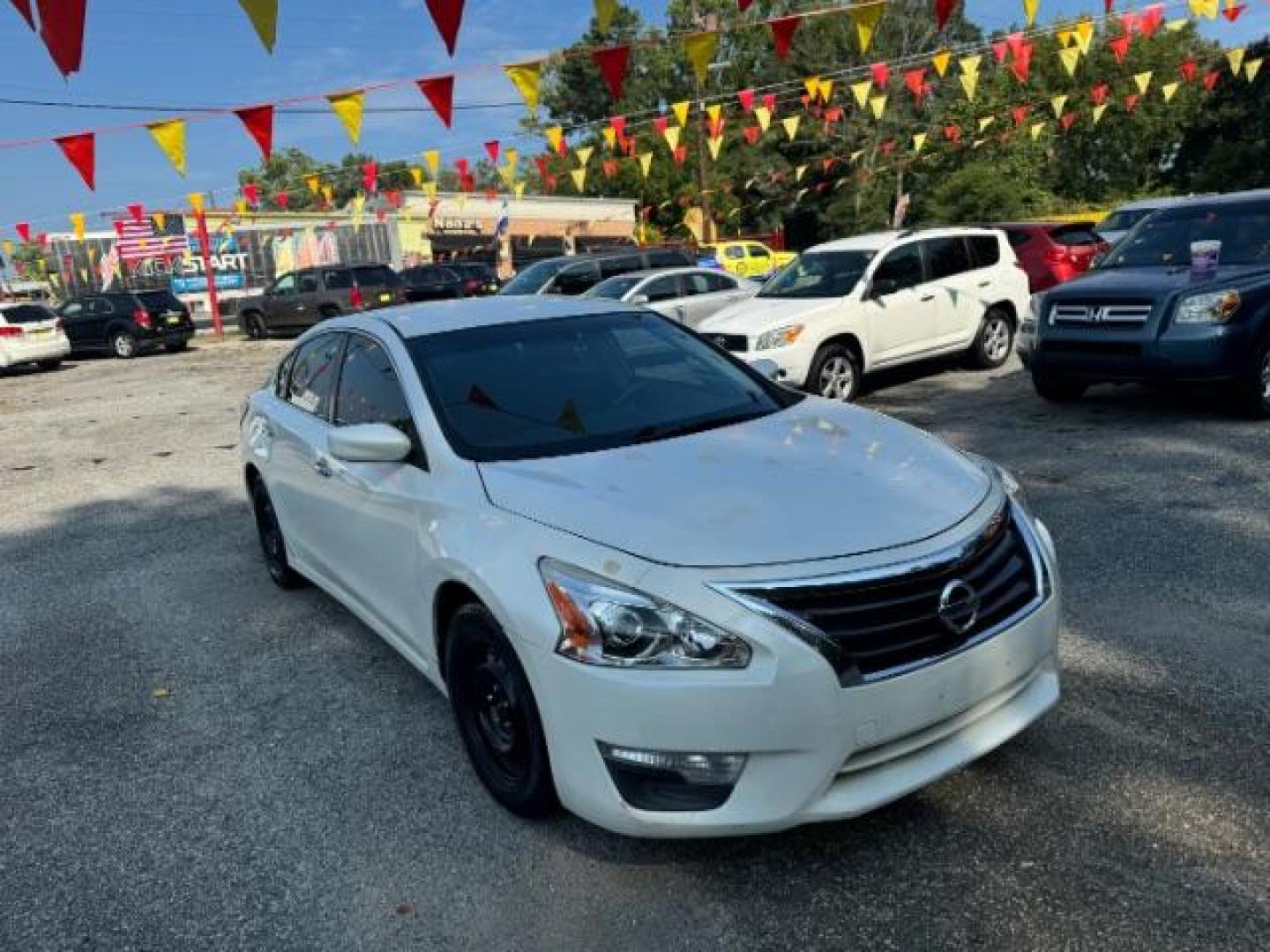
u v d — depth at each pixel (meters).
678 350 4.41
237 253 34.16
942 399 9.82
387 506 3.73
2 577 6.51
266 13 4.48
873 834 3.00
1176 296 7.49
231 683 4.52
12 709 4.46
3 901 3.06
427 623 3.51
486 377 3.93
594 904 2.81
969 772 3.26
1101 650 4.06
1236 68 14.29
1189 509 5.70
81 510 8.27
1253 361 7.41
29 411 15.26
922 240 10.70
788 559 2.67
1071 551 5.20
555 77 46.47
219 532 7.17
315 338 5.10
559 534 2.90
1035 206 41.38
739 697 2.55
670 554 2.71
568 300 4.76
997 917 2.62
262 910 2.93
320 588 5.37
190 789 3.64
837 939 2.60
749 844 3.00
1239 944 2.45
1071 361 8.09
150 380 18.47
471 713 3.35
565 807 2.94
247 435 5.61
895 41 44.34
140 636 5.22
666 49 38.41
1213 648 3.99
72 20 4.32
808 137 45.19
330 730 3.99
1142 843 2.85
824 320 9.59
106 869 3.19
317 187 18.94
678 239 47.69
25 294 33.59
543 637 2.77
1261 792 3.04
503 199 38.62
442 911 2.85
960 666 2.73
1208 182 39.56
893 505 2.94
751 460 3.28
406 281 26.98
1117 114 43.06
